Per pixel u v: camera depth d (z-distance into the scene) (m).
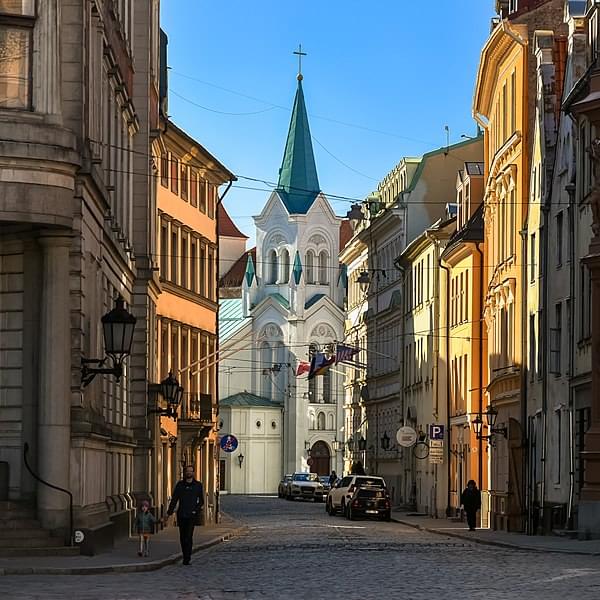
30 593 23.09
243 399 145.12
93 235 35.69
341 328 149.38
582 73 49.19
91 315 35.34
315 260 150.38
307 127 153.25
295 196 151.25
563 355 48.78
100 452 36.53
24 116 31.59
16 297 33.44
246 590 24.06
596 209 41.91
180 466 65.69
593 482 42.00
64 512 32.16
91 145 34.62
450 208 81.50
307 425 145.50
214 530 55.91
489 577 26.45
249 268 151.88
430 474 79.69
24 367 33.31
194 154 70.62
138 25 52.31
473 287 69.12
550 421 50.44
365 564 31.34
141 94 52.12
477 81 64.88
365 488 73.56
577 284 46.91
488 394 64.25
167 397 51.19
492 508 59.78
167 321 65.94
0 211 31.09
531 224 54.72
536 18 56.91
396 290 97.25
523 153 56.19
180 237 69.25
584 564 30.41
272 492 145.00
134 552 35.72
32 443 33.09
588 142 45.84
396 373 96.06
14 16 31.86
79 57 33.06
